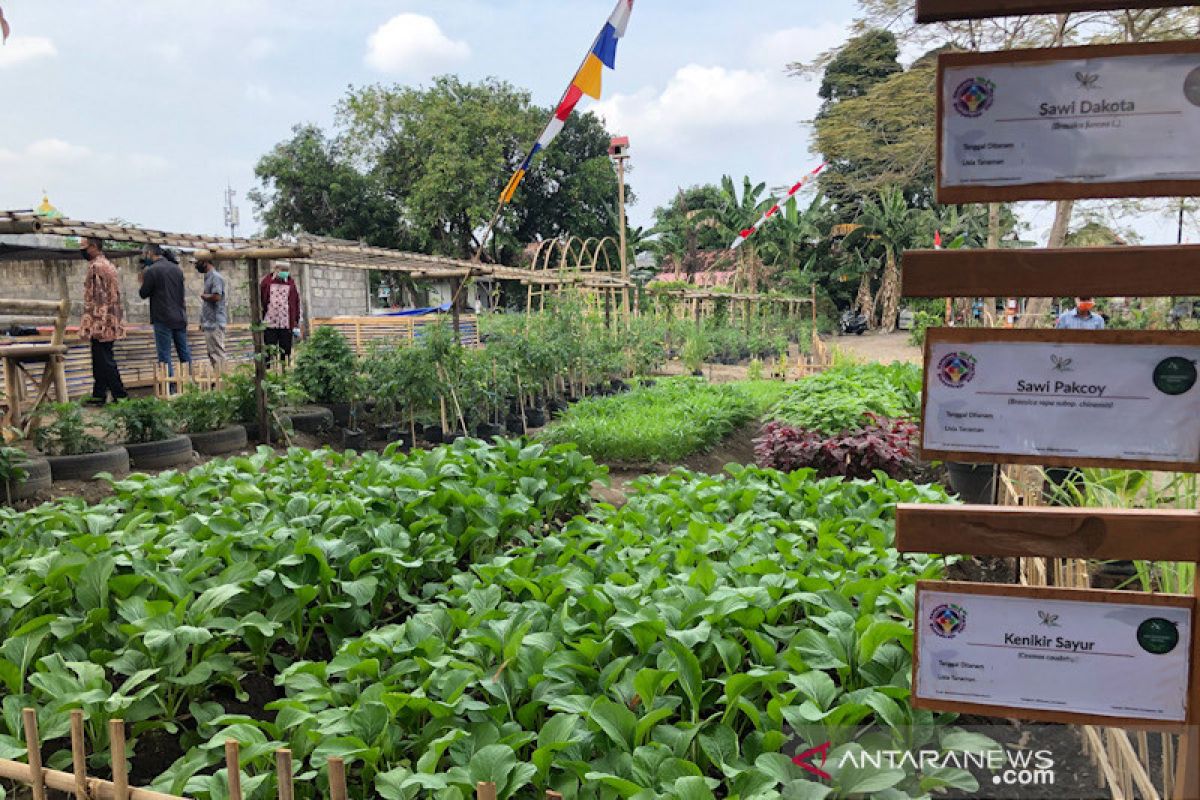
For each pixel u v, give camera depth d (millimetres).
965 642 2193
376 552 4836
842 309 44438
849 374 13836
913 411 10609
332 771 2729
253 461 7289
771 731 3133
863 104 15617
